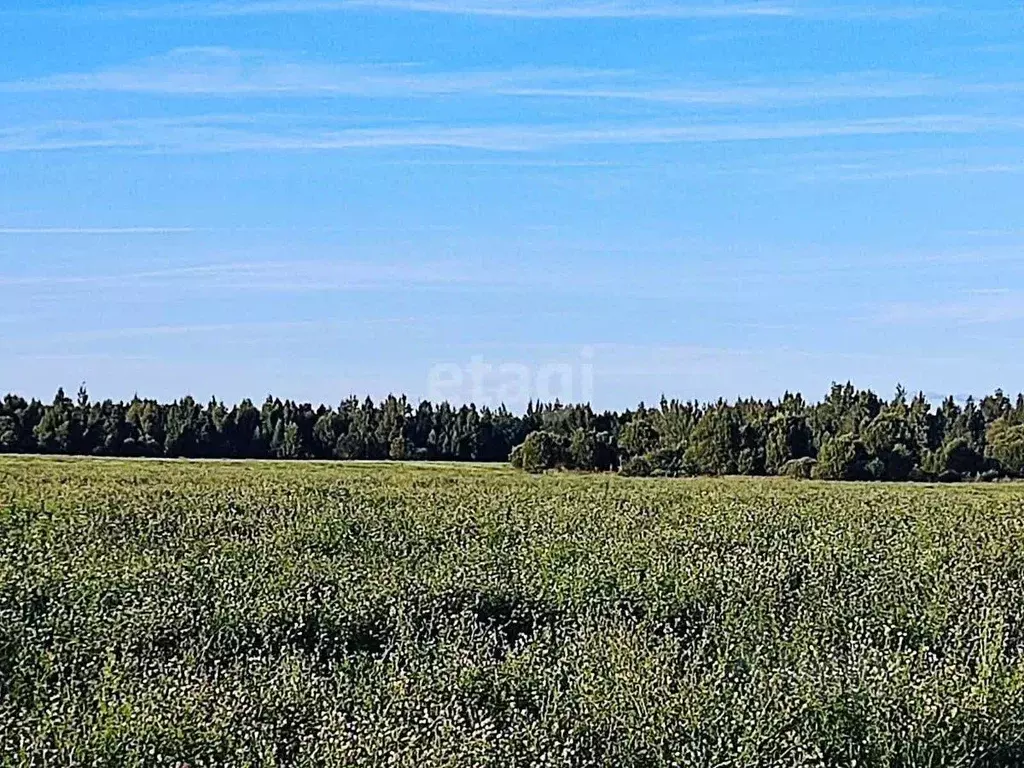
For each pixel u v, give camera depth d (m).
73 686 10.49
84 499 32.19
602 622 13.64
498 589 15.96
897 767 9.57
